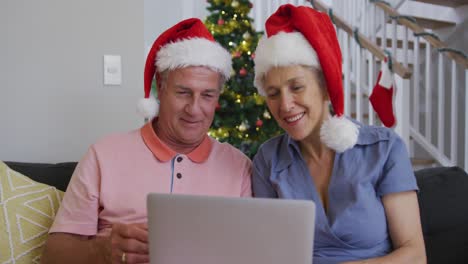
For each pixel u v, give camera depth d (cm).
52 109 195
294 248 79
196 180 140
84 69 197
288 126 126
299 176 132
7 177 155
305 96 122
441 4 370
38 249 145
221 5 290
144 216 135
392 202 123
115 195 135
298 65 121
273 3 391
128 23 201
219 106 278
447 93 375
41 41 192
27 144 193
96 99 199
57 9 193
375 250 123
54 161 196
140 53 203
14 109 191
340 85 123
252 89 279
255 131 285
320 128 129
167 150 140
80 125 198
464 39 368
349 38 321
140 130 149
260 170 141
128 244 108
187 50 135
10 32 189
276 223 79
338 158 128
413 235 121
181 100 139
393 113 259
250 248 81
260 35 297
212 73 139
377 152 126
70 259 126
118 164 138
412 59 392
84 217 134
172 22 410
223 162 146
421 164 341
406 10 400
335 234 122
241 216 80
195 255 83
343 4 414
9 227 143
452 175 171
